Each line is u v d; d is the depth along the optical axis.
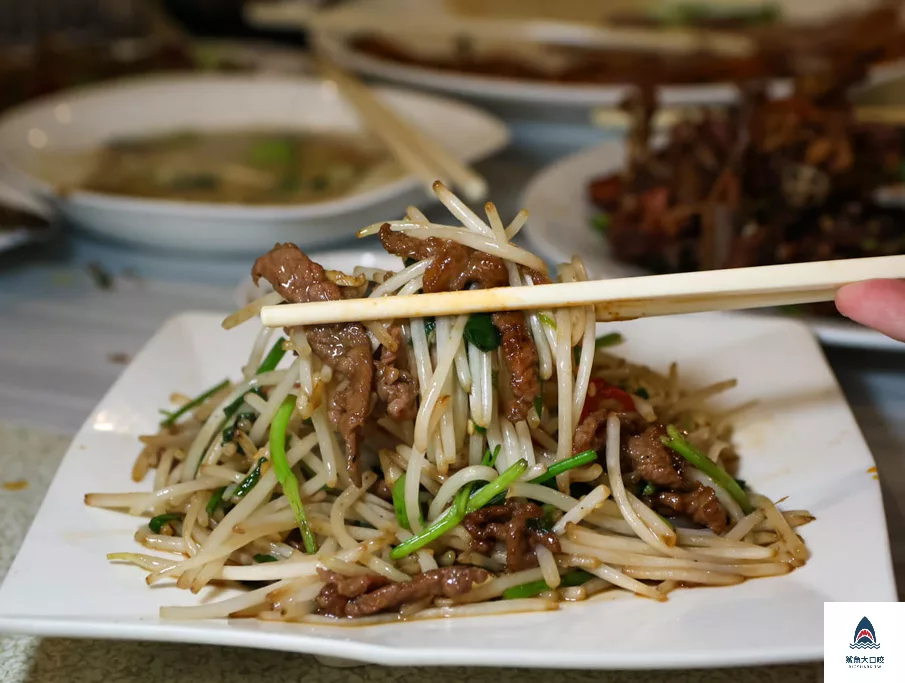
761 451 0.40
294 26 1.25
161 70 1.01
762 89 0.62
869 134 0.60
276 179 0.78
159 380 0.45
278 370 0.38
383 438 0.38
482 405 0.35
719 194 0.56
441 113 0.82
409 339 0.36
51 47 1.01
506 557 0.35
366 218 0.63
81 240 0.71
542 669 0.34
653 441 0.37
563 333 0.35
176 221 0.62
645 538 0.36
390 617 0.33
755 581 0.34
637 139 0.65
